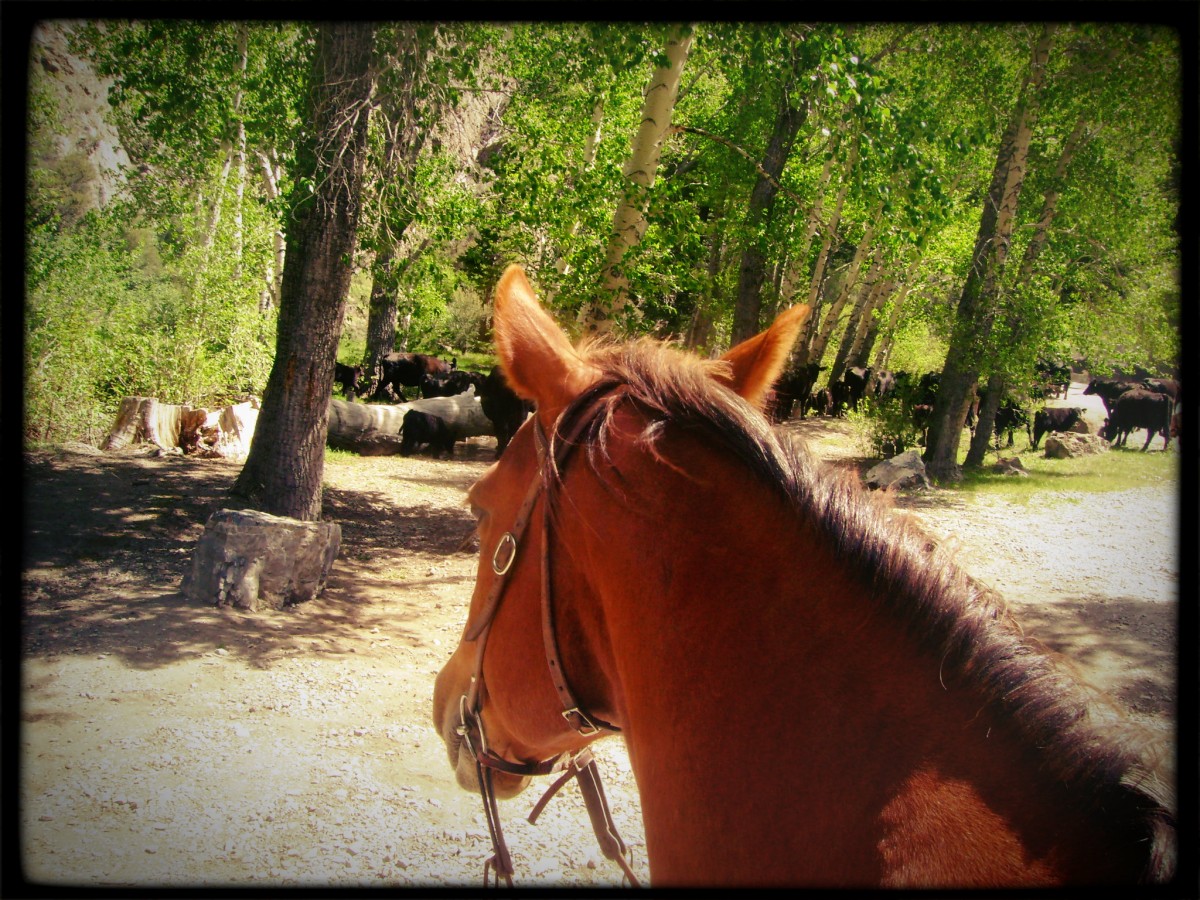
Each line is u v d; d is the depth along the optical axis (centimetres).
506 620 147
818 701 113
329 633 612
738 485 125
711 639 119
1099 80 1358
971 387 1534
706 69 1566
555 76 1284
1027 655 114
